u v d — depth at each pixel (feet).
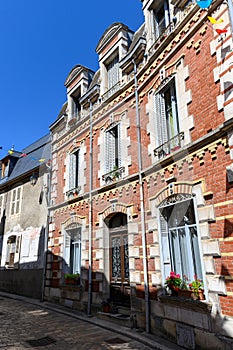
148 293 17.71
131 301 19.01
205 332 13.21
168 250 17.44
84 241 25.32
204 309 13.41
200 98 16.37
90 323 20.25
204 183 15.03
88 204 25.84
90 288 23.08
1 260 39.37
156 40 21.20
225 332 12.33
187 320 14.42
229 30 14.83
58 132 33.94
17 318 22.13
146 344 15.19
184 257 16.26
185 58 18.16
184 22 18.48
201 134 15.88
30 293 32.86
